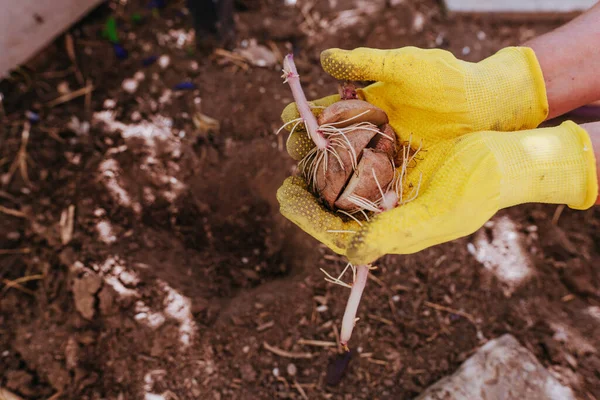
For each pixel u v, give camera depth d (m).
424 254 1.01
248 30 1.30
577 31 0.72
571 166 0.60
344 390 0.92
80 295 0.97
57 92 1.23
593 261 1.06
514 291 1.01
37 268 1.03
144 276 0.98
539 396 0.89
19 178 1.11
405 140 0.69
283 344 0.94
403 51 0.66
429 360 0.94
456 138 0.65
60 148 1.14
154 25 1.33
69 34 1.31
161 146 1.11
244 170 1.10
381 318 0.96
